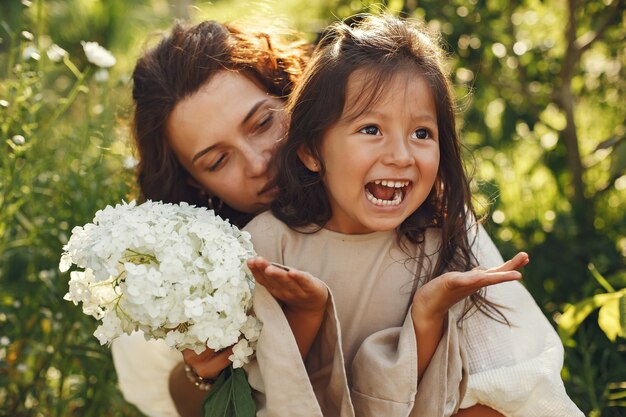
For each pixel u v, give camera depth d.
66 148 2.78
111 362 2.47
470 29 2.83
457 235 1.68
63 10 4.89
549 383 1.62
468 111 3.03
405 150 1.53
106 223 1.51
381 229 1.56
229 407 1.60
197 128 1.86
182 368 2.10
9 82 2.38
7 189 2.32
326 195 1.66
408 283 1.66
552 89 2.94
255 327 1.53
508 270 1.42
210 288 1.44
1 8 4.25
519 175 3.14
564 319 2.09
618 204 2.96
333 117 1.57
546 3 2.95
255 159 1.84
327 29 1.76
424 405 1.56
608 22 2.82
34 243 2.50
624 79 2.97
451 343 1.56
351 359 1.67
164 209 1.55
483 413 1.67
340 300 1.65
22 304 2.57
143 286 1.39
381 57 1.56
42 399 2.54
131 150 2.25
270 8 2.45
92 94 3.01
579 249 2.72
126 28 4.95
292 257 1.67
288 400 1.50
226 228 1.56
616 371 2.31
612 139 2.69
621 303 1.92
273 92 1.92
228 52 1.89
